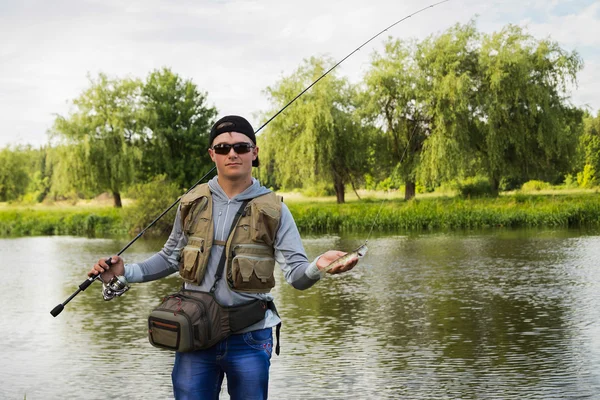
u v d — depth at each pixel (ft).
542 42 144.97
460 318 33.96
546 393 21.54
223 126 10.97
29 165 276.41
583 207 102.58
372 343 29.04
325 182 161.68
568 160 151.94
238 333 10.65
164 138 191.31
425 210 106.93
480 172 155.84
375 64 150.41
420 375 23.91
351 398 21.56
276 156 153.79
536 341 28.53
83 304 41.47
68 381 24.40
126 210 111.86
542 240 76.23
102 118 175.32
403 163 152.46
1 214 137.90
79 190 177.88
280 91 151.43
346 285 46.68
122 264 11.43
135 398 22.31
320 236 94.32
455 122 135.64
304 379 23.72
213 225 10.82
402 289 44.11
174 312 10.33
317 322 33.96
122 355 28.17
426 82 142.20
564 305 36.58
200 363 10.63
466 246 71.77
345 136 156.76
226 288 10.65
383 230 102.37
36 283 53.16
